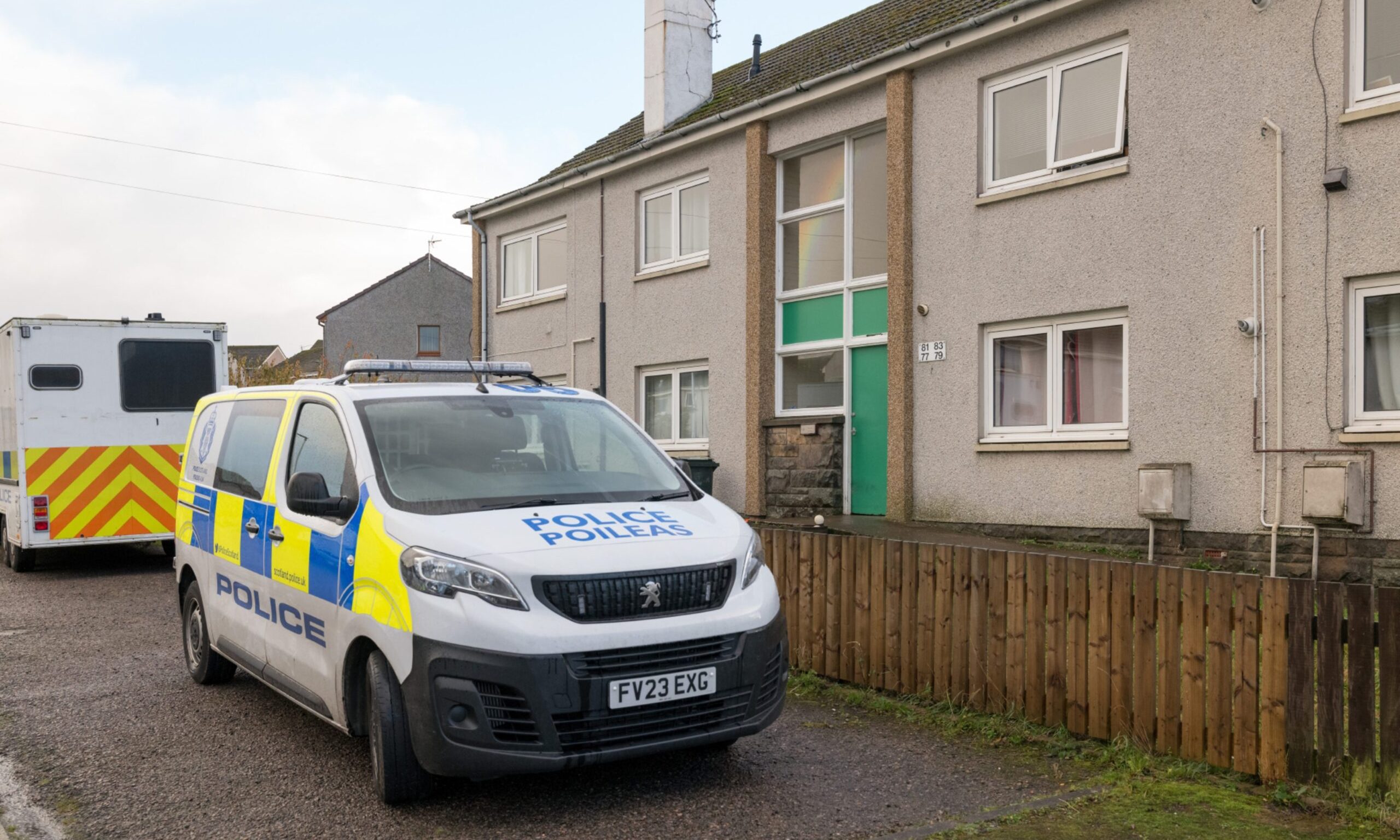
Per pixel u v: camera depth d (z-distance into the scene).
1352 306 9.15
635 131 19.28
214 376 13.48
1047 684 5.73
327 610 5.17
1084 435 11.03
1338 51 9.14
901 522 12.54
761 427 14.62
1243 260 9.72
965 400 12.03
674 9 17.69
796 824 4.51
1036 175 11.50
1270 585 4.78
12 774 5.33
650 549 4.77
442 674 4.42
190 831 4.54
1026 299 11.46
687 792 4.92
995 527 11.70
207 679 7.10
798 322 14.54
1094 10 10.84
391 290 49.84
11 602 10.75
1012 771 5.17
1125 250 10.59
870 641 6.74
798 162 14.66
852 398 13.75
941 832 4.34
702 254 15.95
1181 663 5.14
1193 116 10.09
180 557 7.49
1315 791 4.59
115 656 8.10
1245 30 9.71
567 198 18.53
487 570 4.49
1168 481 9.92
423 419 5.58
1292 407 9.40
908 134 12.59
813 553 7.16
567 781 5.08
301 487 5.18
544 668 4.38
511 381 6.85
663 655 4.61
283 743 5.81
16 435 12.59
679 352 16.12
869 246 13.66
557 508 5.08
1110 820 4.43
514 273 20.36
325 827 4.55
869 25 15.96
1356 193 9.04
